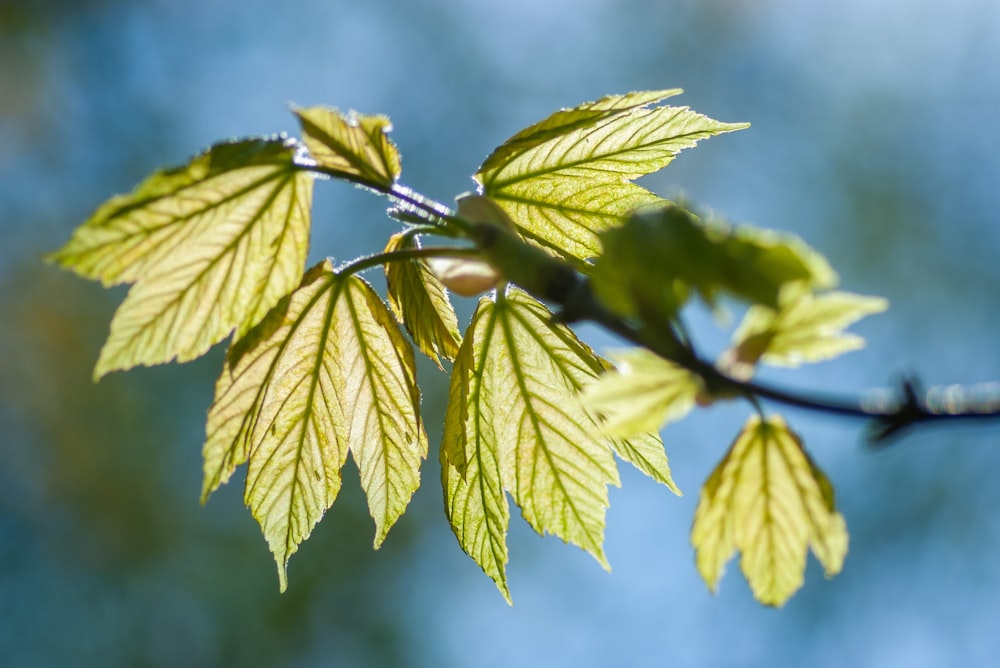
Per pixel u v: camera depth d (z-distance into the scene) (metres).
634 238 0.57
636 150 0.66
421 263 0.66
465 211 0.61
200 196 0.63
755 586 0.61
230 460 0.66
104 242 0.63
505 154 0.65
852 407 0.57
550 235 0.66
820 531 0.60
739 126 0.66
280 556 0.66
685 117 0.66
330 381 0.66
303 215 0.64
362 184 0.64
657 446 0.66
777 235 0.57
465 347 0.65
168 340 0.64
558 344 0.66
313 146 0.64
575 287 0.58
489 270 0.61
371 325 0.66
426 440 0.66
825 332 0.58
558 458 0.67
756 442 0.60
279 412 0.66
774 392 0.57
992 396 0.57
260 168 0.64
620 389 0.58
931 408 0.57
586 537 0.67
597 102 0.64
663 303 0.57
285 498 0.66
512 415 0.67
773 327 0.58
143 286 0.64
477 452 0.66
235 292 0.64
